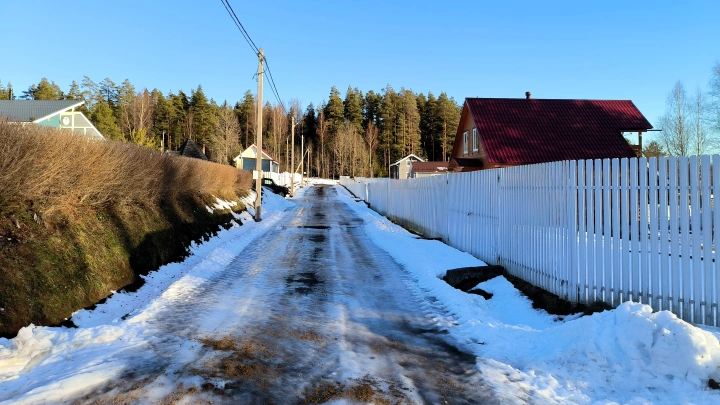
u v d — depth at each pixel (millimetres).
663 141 35250
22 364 3938
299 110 98000
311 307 6152
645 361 3691
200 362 4062
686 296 4648
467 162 23094
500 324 5301
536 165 6852
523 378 3867
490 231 8727
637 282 5078
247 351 4406
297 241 13242
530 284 6906
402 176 61906
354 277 8266
